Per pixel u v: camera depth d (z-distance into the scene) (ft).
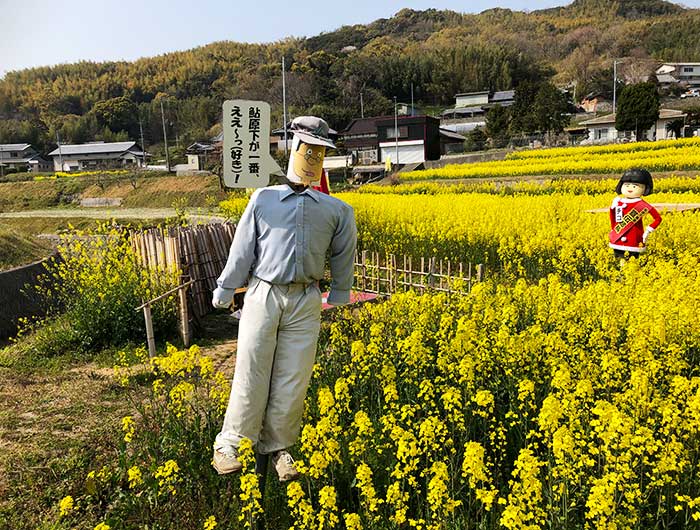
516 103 209.15
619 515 10.28
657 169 103.04
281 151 147.02
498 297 23.66
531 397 14.87
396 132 192.75
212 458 14.33
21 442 16.72
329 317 27.09
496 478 13.04
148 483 13.44
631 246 30.76
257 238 12.62
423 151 201.87
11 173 243.60
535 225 41.39
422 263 31.68
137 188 167.02
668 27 430.20
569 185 92.12
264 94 314.76
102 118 365.81
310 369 13.01
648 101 168.86
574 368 16.10
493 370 17.22
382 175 170.71
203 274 31.48
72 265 31.94
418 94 375.86
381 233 46.14
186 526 12.71
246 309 12.68
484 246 39.60
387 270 33.45
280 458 13.03
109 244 31.17
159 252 29.96
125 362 22.36
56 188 176.55
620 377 15.78
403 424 14.89
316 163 12.93
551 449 12.77
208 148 253.03
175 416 15.98
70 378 22.81
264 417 12.94
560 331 20.06
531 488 10.18
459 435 14.51
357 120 221.05
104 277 28.09
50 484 14.65
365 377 17.21
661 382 16.12
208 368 16.61
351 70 354.95
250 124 13.24
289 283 12.48
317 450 12.70
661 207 45.29
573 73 380.37
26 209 166.71
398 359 18.37
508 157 151.02
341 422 15.05
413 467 11.55
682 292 21.31
